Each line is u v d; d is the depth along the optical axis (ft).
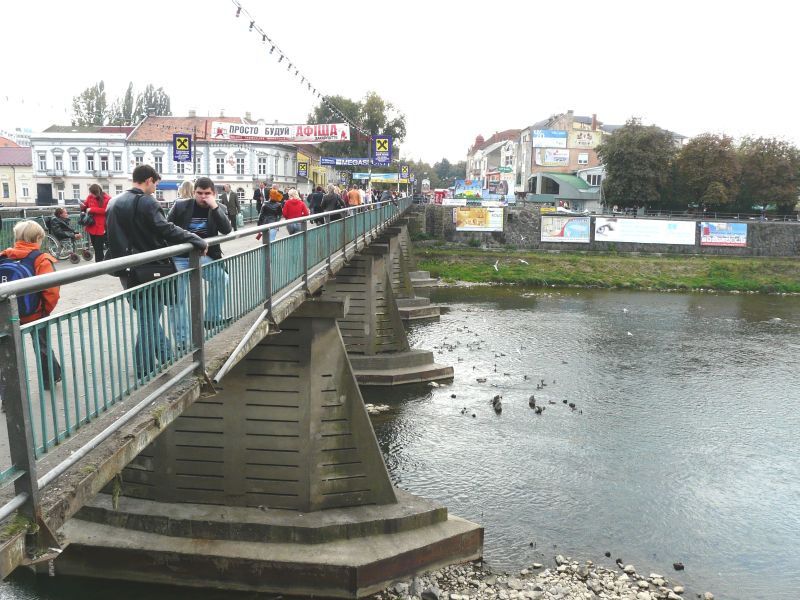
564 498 52.54
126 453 16.69
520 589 40.04
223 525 40.11
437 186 540.93
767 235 201.67
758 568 43.88
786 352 104.63
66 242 55.16
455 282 173.88
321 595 38.63
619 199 230.07
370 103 260.62
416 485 53.88
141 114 281.13
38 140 181.16
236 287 26.48
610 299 156.15
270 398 41.91
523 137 315.17
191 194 32.53
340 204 68.59
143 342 18.92
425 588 39.37
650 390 82.69
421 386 81.00
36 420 17.13
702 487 55.72
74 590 38.47
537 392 80.38
